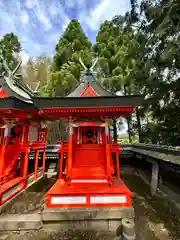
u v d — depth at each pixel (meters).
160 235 5.70
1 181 8.03
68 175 7.27
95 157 8.04
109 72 19.39
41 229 5.86
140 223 6.51
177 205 7.82
